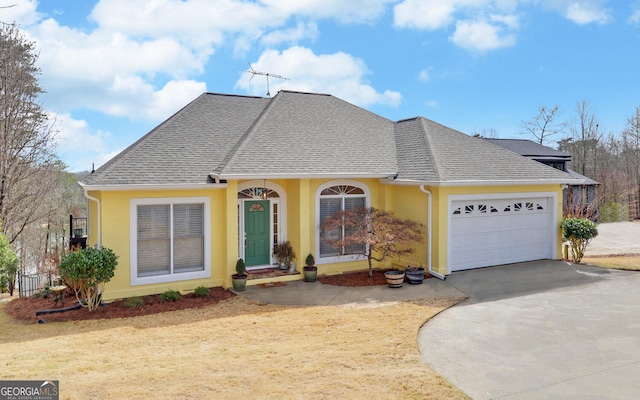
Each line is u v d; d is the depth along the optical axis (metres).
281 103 16.61
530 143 31.47
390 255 14.05
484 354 7.11
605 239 23.11
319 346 7.57
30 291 14.39
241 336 8.27
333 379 6.04
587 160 42.47
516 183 14.12
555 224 15.55
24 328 9.15
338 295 11.47
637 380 6.02
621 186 36.91
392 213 13.77
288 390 5.66
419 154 14.94
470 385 5.89
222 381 5.96
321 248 14.09
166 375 6.20
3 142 21.38
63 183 27.69
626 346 7.39
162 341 8.04
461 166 14.16
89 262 9.85
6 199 21.62
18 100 22.00
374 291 11.80
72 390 5.63
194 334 8.45
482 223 14.12
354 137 16.19
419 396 5.52
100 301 10.94
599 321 8.85
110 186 10.78
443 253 13.16
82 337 8.38
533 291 11.49
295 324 9.01
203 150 13.37
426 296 11.16
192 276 12.29
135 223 11.51
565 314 9.38
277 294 11.65
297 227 13.48
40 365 6.73
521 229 15.00
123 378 6.08
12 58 21.91
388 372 6.31
